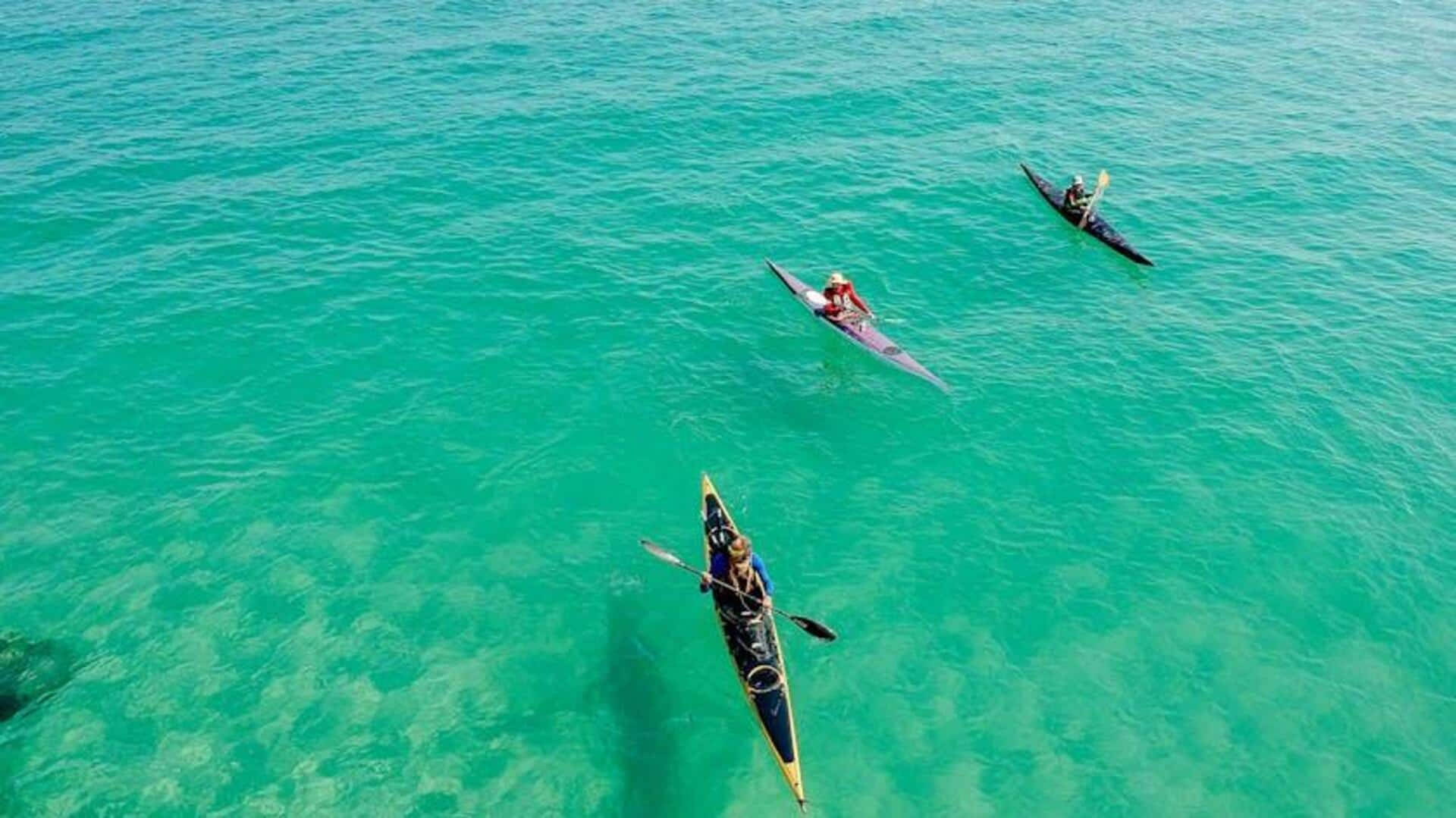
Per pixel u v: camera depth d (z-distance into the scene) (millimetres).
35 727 17281
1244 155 39906
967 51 49500
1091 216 33438
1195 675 18922
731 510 22438
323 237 31484
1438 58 51656
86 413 24297
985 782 17062
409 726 17656
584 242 32094
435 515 22016
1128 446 24578
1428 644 19641
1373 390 26594
